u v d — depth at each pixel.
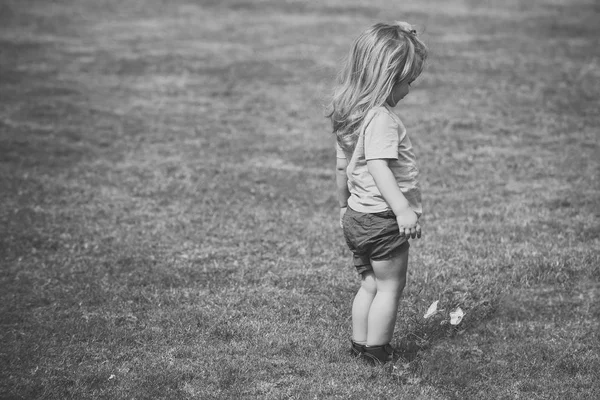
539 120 13.05
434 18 22.88
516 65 16.95
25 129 12.68
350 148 5.24
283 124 13.44
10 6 25.02
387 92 5.13
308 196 9.77
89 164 11.02
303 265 7.48
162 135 12.66
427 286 6.79
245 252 7.86
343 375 5.31
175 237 8.29
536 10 23.84
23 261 7.55
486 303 6.52
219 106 14.62
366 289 5.48
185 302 6.59
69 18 23.66
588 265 7.24
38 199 9.41
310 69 17.31
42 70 17.08
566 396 5.09
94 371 5.35
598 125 12.70
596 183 9.95
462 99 14.51
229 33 21.56
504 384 5.25
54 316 6.27
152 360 5.54
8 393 5.03
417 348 5.75
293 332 5.98
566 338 5.96
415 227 5.00
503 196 9.58
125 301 6.59
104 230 8.45
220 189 10.00
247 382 5.23
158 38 20.95
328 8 24.88
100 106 14.42
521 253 7.57
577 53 17.86
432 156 11.33
